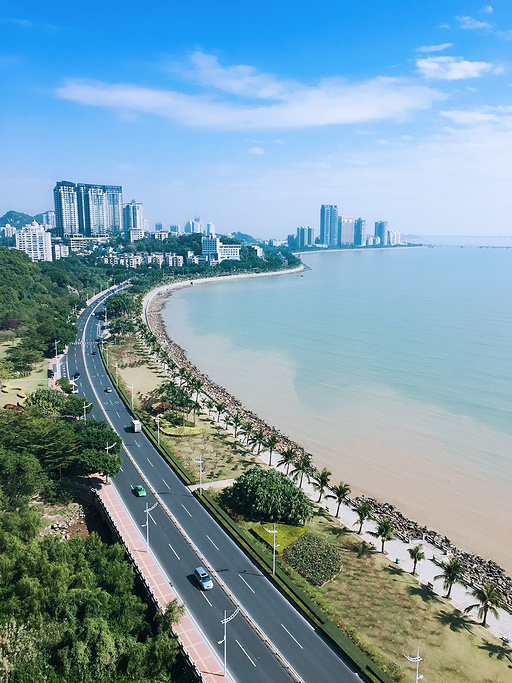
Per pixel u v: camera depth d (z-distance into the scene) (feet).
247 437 593.42
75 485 463.83
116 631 289.74
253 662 278.26
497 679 278.87
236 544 390.01
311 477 519.19
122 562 346.54
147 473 499.10
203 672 268.62
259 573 357.41
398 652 293.64
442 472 539.70
